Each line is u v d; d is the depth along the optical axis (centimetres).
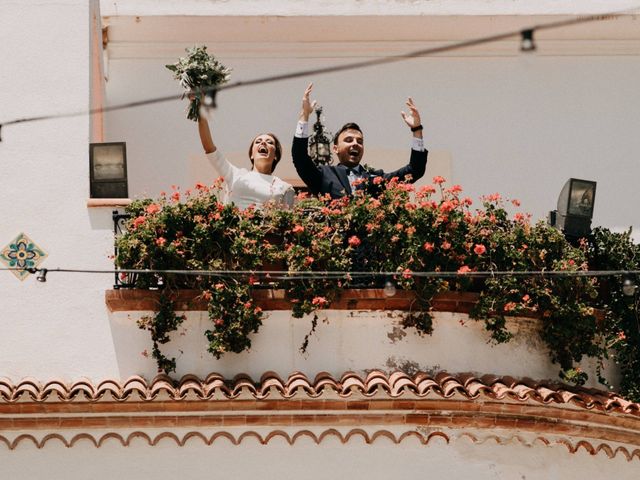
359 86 1529
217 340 1173
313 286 1185
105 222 1220
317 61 1533
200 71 1297
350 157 1319
